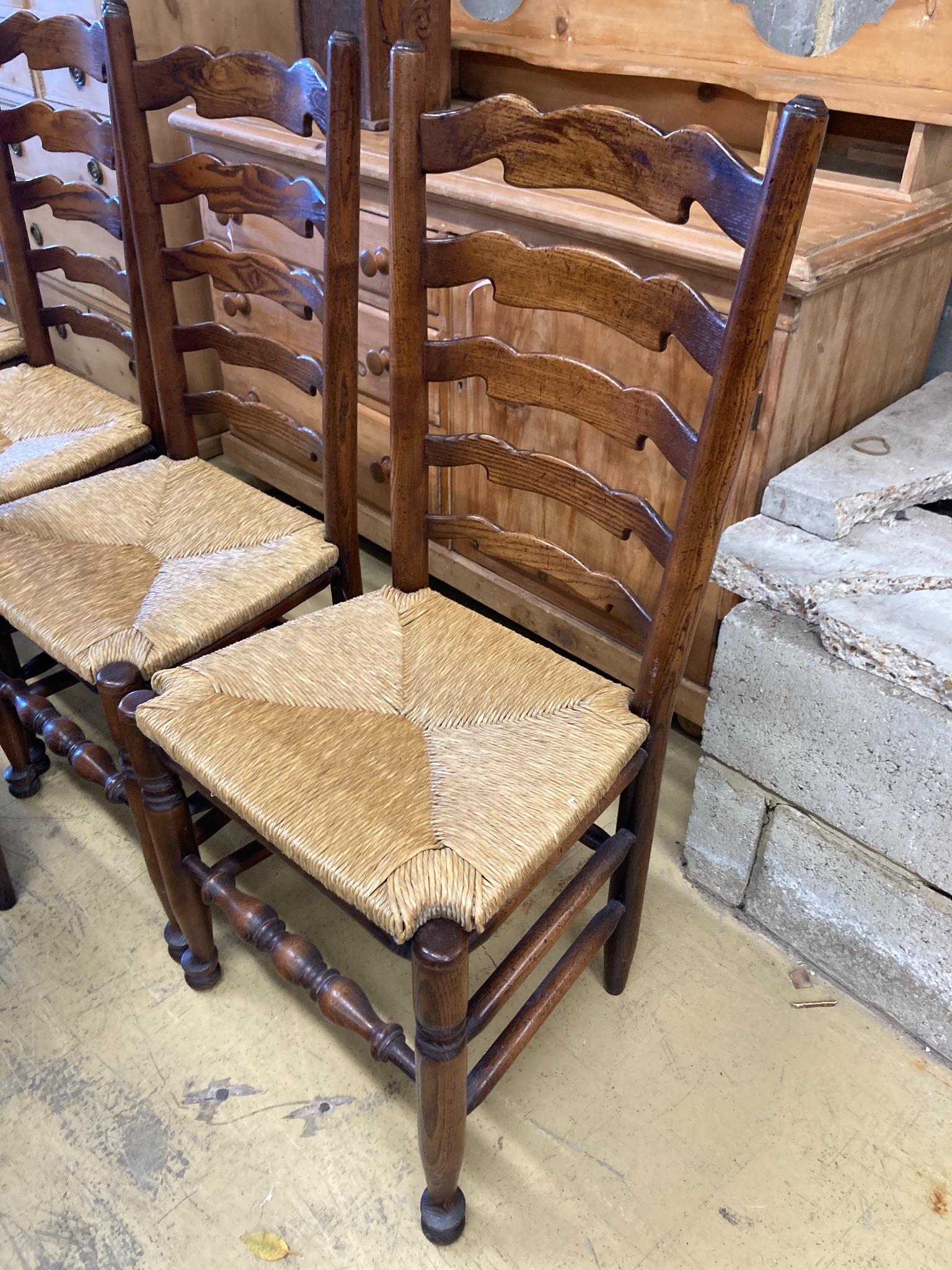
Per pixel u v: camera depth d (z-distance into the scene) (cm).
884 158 131
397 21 145
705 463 80
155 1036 114
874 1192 100
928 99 117
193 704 94
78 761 118
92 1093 108
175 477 134
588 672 101
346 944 125
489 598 168
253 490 132
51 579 114
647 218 114
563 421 138
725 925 129
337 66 93
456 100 174
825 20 126
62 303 232
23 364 163
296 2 160
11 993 119
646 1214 98
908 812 101
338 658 102
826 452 119
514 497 153
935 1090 110
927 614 100
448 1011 76
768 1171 102
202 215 179
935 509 124
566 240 123
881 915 111
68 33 118
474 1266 94
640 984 121
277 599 114
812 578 104
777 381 110
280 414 124
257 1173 102
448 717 96
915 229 114
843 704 101
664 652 91
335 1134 105
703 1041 114
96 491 131
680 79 136
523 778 87
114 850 138
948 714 93
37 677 160
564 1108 108
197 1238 96
